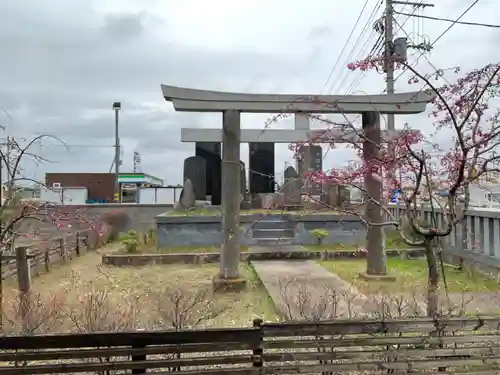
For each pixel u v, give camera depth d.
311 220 11.25
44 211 6.50
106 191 28.95
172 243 10.90
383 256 7.39
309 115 6.07
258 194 14.46
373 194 7.18
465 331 3.17
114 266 9.28
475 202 8.59
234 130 7.04
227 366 3.21
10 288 6.45
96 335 2.69
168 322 4.08
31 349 2.76
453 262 8.67
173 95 6.85
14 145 7.62
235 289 6.80
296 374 2.83
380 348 3.12
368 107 6.92
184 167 14.39
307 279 7.38
